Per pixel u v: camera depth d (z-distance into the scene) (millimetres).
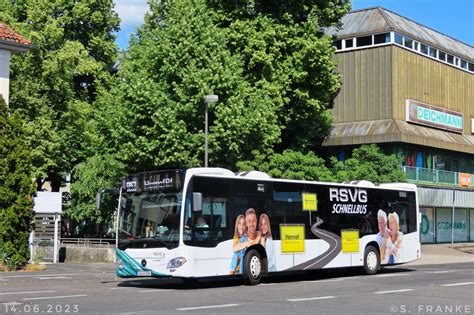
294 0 38688
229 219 18375
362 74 44375
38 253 34469
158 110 30547
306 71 37750
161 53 31547
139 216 18000
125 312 11875
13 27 39031
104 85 45062
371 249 23172
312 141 44656
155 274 17375
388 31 43406
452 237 46188
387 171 38000
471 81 52219
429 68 46906
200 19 32125
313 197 21141
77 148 42000
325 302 13906
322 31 40656
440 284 18609
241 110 32094
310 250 20703
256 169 33312
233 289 17406
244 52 36562
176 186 17531
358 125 44031
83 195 39500
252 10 38281
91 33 46469
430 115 46125
